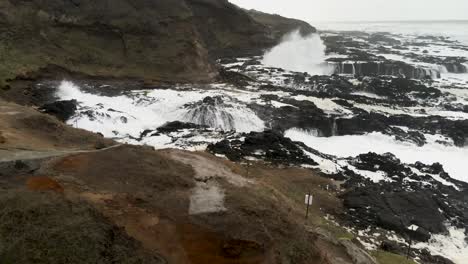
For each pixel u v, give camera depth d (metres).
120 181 12.30
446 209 20.42
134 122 29.44
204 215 10.73
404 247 16.80
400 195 20.70
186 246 9.72
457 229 19.12
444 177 24.73
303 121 30.89
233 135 27.61
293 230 11.12
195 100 32.59
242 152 24.58
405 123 32.69
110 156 14.02
